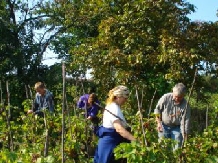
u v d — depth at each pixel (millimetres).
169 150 5281
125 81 12297
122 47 13227
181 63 12031
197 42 12625
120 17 13055
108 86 13195
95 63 13070
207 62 12523
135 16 12945
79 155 6906
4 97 19281
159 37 12469
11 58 20125
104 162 5762
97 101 9891
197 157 5410
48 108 9664
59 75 21438
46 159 4832
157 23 12852
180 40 12281
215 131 6520
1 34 20391
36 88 9633
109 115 5730
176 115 7371
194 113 14891
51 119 8391
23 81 20438
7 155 5086
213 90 13195
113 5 14172
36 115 8328
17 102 19359
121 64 12602
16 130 8391
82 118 8734
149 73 12648
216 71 12648
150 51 12609
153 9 12766
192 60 11758
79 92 12625
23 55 20547
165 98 7480
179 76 11797
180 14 12977
